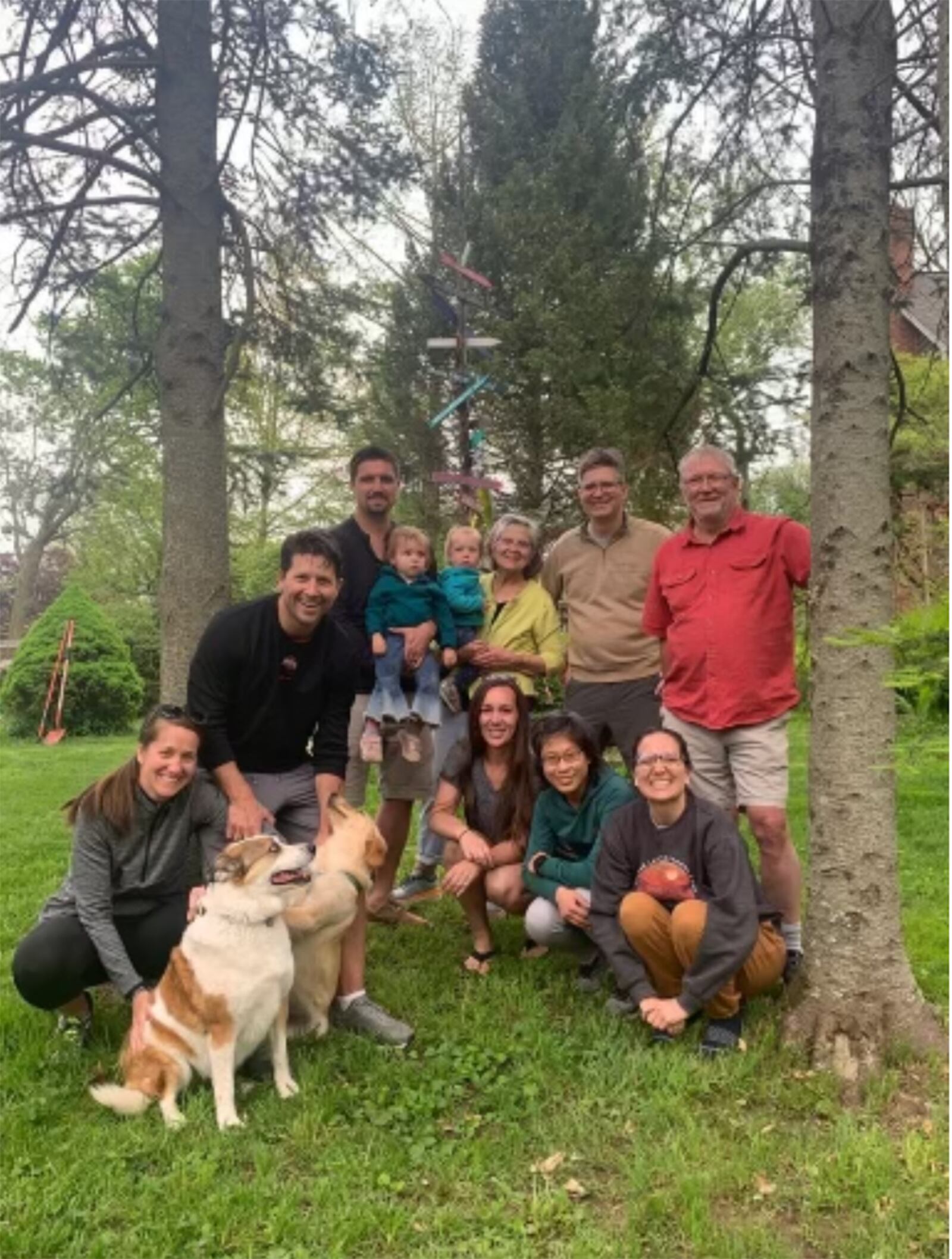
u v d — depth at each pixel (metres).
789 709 4.18
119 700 17.09
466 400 9.40
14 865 6.99
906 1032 3.57
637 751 3.88
